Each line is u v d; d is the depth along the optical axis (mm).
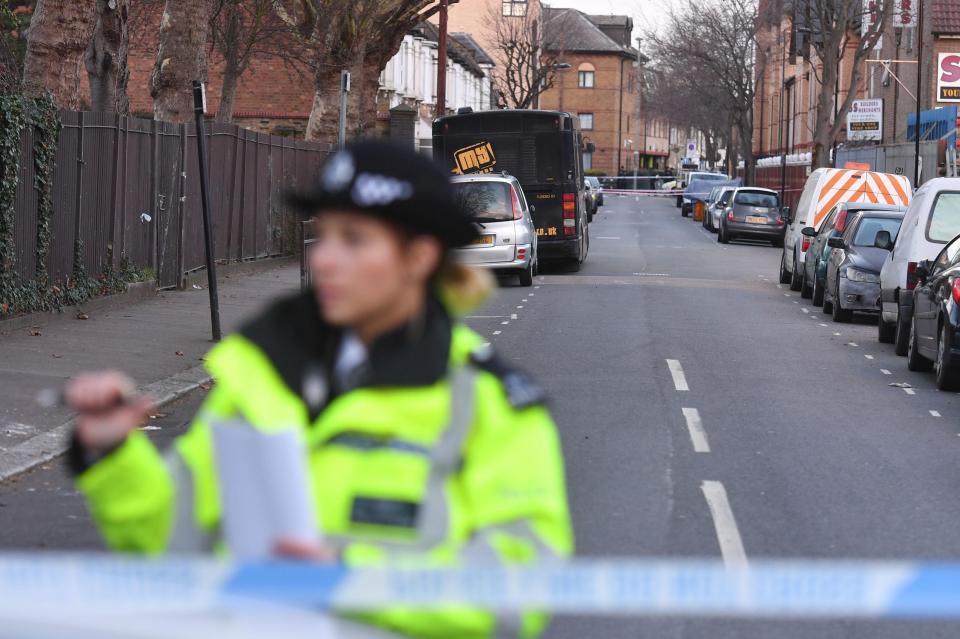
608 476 18906
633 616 12391
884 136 120750
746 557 14641
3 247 29969
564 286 54125
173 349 29625
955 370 27984
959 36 105062
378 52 77312
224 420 4723
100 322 33406
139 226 40500
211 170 48938
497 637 4457
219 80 102062
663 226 129000
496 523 4574
